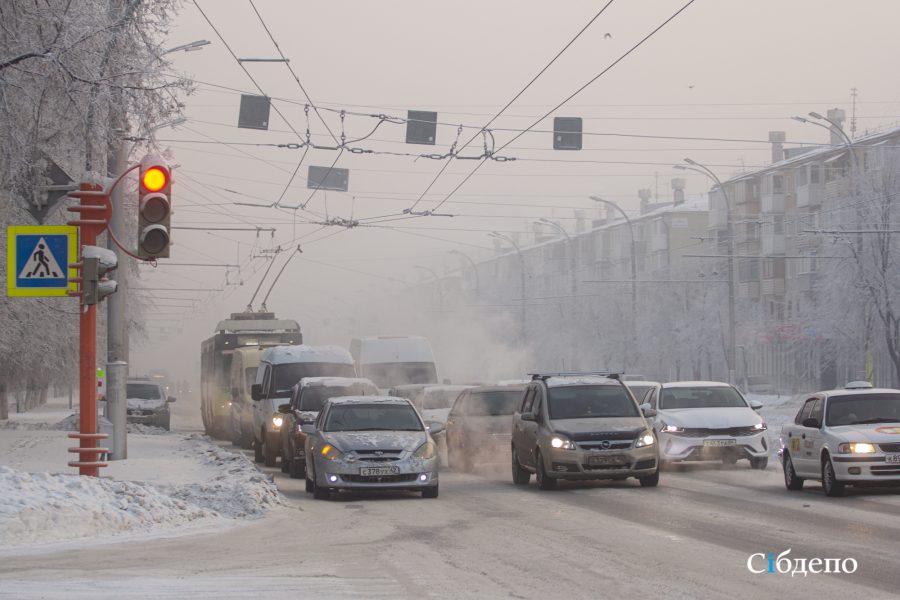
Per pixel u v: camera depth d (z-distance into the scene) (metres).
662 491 24.48
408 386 44.88
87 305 20.34
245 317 57.66
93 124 25.06
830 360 78.94
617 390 27.30
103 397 34.12
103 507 18.25
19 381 65.94
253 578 13.09
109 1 25.52
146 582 12.80
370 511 21.56
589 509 21.00
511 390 35.00
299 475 31.73
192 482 25.95
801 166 101.81
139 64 25.41
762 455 31.06
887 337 67.62
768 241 107.31
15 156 24.28
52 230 20.16
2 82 23.95
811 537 16.03
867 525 17.38
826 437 22.39
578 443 25.30
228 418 54.44
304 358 40.44
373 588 12.30
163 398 61.84
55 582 12.81
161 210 17.80
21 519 16.97
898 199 66.81
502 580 12.80
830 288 71.25
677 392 33.12
